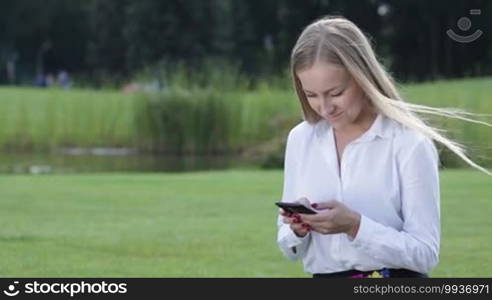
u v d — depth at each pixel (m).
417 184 6.61
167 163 40.41
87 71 132.38
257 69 112.75
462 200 20.55
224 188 23.70
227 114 44.91
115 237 17.03
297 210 6.49
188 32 114.75
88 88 55.25
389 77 6.62
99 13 124.50
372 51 6.59
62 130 46.69
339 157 6.92
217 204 21.00
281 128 40.78
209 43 115.62
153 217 19.28
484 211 19.14
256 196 22.23
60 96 49.28
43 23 139.12
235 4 115.25
